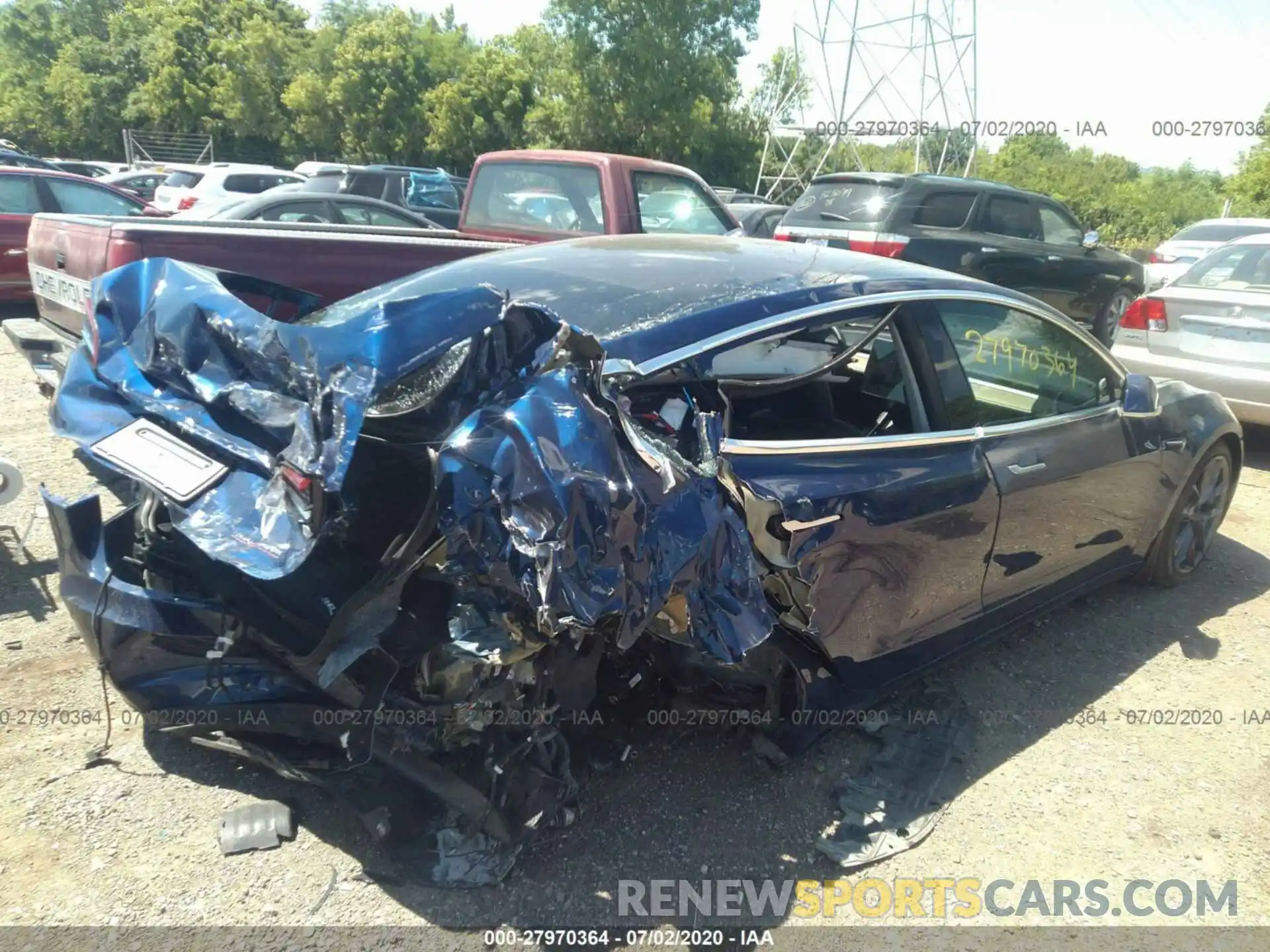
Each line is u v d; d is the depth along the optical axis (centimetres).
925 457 305
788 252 349
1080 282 1085
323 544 215
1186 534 448
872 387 327
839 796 289
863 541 279
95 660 249
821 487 271
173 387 237
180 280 248
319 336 216
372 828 248
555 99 3734
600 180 684
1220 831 287
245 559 204
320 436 205
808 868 261
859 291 308
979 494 315
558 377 222
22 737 289
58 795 266
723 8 3500
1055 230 1088
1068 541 368
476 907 238
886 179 970
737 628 235
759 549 252
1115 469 377
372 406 219
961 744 320
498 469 206
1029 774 309
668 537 223
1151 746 328
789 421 316
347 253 491
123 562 251
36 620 357
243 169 1656
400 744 238
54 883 236
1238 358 630
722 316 277
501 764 248
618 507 212
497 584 211
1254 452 704
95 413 246
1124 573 423
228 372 229
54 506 249
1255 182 2544
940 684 359
